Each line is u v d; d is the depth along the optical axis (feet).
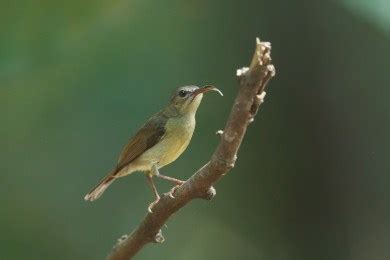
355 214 44.88
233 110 17.16
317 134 45.88
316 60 45.80
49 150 47.26
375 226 44.55
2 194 47.26
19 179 47.44
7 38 33.68
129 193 48.78
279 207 47.47
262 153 47.47
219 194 49.03
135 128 45.65
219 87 49.55
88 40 42.22
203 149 48.67
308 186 46.26
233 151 17.85
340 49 45.19
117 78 45.50
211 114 49.19
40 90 44.55
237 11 49.60
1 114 46.14
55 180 47.73
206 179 18.74
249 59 49.60
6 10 33.37
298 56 46.26
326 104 45.55
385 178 44.45
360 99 44.96
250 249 48.42
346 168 45.19
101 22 39.88
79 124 46.09
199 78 49.01
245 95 16.89
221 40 49.98
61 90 44.80
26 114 46.37
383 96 44.62
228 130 17.43
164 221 20.62
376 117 44.70
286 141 46.60
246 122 17.25
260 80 16.69
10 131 46.93
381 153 44.68
